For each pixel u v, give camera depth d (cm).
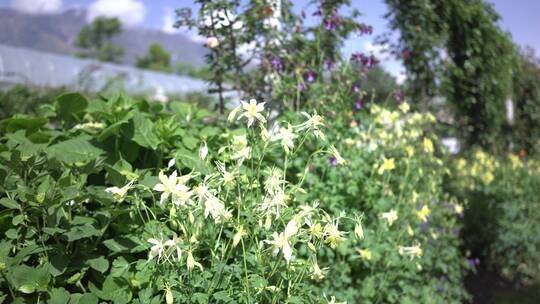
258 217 195
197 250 199
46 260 192
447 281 393
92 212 222
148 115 294
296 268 203
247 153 196
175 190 180
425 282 377
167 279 186
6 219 203
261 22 403
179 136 281
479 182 635
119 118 260
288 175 301
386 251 322
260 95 407
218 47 404
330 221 192
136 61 5756
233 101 406
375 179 352
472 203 577
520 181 662
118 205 211
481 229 563
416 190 400
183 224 193
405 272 332
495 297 468
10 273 178
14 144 250
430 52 579
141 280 200
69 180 203
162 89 2002
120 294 199
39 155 221
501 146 878
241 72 411
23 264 186
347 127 384
